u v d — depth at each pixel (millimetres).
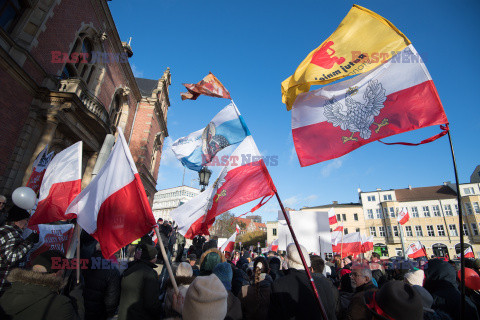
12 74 9594
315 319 2416
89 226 3262
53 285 2209
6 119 9594
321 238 6988
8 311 1996
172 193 84750
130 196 3023
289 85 3811
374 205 48500
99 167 4492
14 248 3580
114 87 17797
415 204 45219
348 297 3850
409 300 1686
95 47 15000
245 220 65125
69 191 4066
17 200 4012
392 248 44312
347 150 3387
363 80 3572
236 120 5152
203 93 4418
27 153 10328
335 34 3768
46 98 11000
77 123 12727
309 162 3504
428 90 3131
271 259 5957
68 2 12180
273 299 2586
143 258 3297
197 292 1649
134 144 23328
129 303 2986
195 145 5906
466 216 41062
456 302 3408
